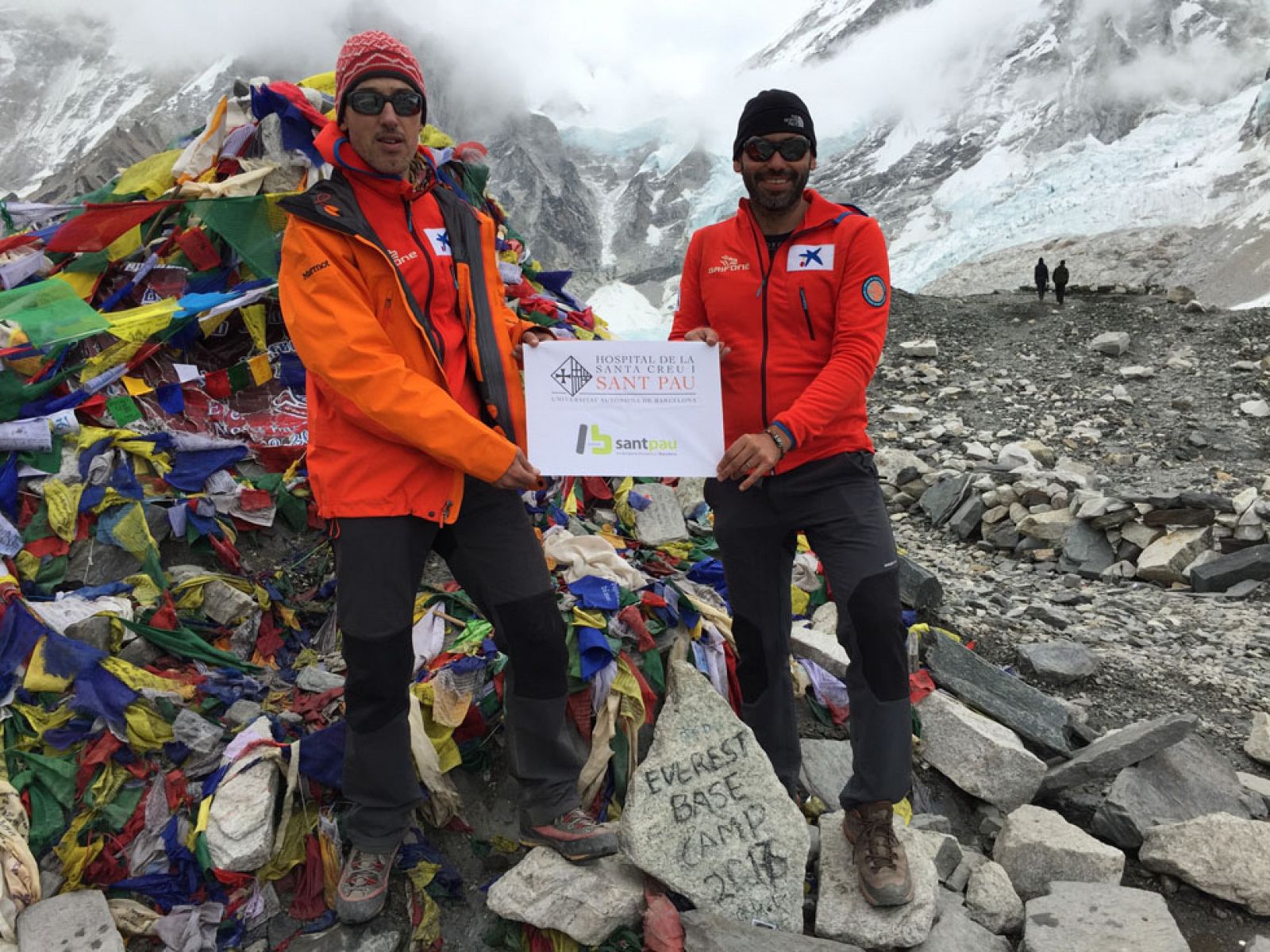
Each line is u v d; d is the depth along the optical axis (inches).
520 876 106.3
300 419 178.1
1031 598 254.4
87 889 108.0
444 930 110.6
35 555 140.6
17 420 150.9
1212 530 293.4
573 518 174.1
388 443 95.5
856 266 106.8
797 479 109.2
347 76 91.4
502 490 104.0
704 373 108.0
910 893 106.3
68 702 120.6
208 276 188.5
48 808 112.4
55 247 182.9
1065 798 146.9
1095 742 152.9
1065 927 109.8
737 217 113.0
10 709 119.1
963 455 456.8
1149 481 399.5
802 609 175.8
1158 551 292.5
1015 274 3489.2
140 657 131.0
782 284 108.8
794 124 103.1
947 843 123.0
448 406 91.7
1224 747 166.6
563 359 107.5
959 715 147.3
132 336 165.6
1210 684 191.5
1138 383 571.5
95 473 150.2
